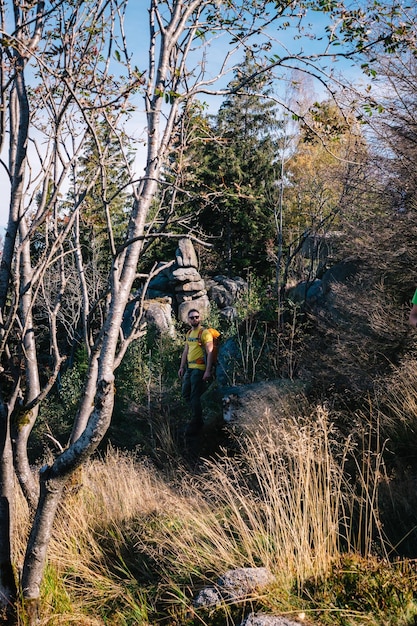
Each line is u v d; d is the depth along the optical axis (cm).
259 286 1461
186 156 326
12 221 337
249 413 692
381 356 672
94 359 386
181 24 313
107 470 571
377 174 739
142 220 306
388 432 529
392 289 717
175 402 929
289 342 905
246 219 2184
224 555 366
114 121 333
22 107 329
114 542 432
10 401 335
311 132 346
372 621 283
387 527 390
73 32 324
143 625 338
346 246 795
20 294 332
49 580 358
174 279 1727
